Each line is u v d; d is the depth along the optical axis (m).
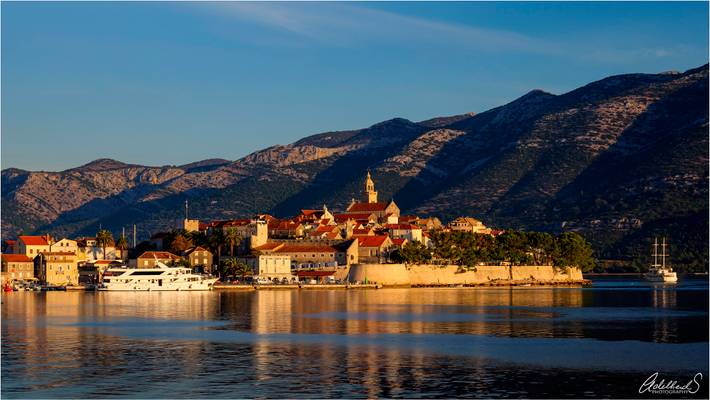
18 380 131.50
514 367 141.88
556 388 127.06
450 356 152.12
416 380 131.88
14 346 164.00
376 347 162.62
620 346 164.38
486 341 171.25
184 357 151.00
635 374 136.62
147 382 130.12
